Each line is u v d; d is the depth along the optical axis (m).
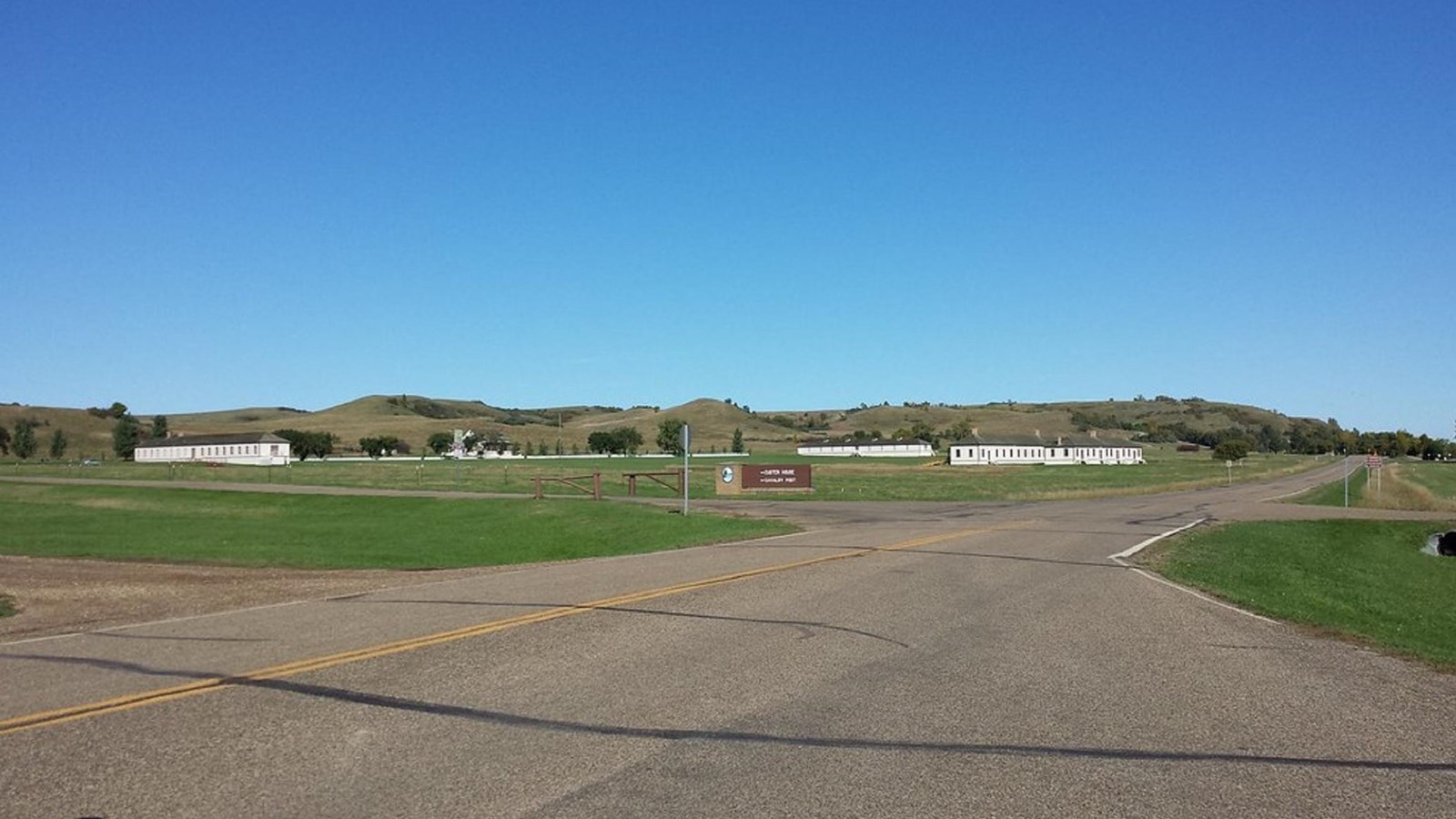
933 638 11.77
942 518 36.34
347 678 9.30
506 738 7.42
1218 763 7.11
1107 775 6.80
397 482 70.19
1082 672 10.08
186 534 38.50
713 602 14.20
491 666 9.83
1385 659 11.31
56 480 70.69
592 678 9.38
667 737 7.51
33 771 6.60
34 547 33.72
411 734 7.49
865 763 6.97
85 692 8.75
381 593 15.62
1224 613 14.59
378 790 6.29
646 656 10.38
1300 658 11.20
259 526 41.69
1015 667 10.25
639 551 26.92
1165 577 19.23
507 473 81.81
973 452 143.38
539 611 13.23
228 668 9.72
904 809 6.11
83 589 19.72
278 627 12.20
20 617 15.48
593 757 7.00
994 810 6.12
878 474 92.56
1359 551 31.83
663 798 6.22
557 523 36.94
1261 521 36.81
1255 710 8.70
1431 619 20.88
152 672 9.54
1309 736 7.87
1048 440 151.38
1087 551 23.84
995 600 15.10
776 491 55.41
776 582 16.45
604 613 13.03
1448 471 125.19
